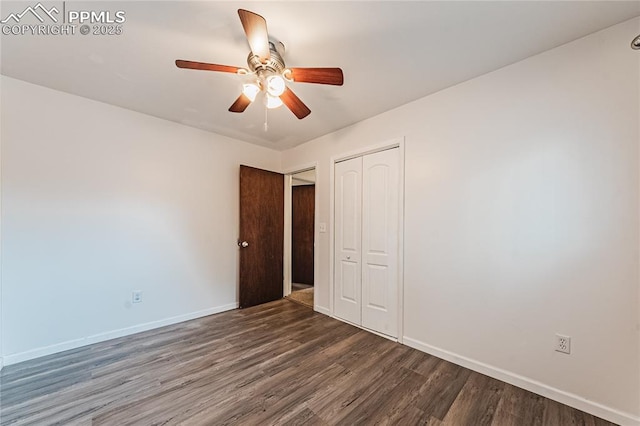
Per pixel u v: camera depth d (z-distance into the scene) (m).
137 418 1.55
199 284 3.28
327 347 2.46
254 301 3.72
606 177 1.58
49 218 2.34
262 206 3.84
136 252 2.81
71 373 2.01
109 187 2.65
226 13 1.50
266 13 1.48
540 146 1.81
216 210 3.45
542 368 1.77
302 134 3.47
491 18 1.52
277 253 4.05
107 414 1.58
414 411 1.62
